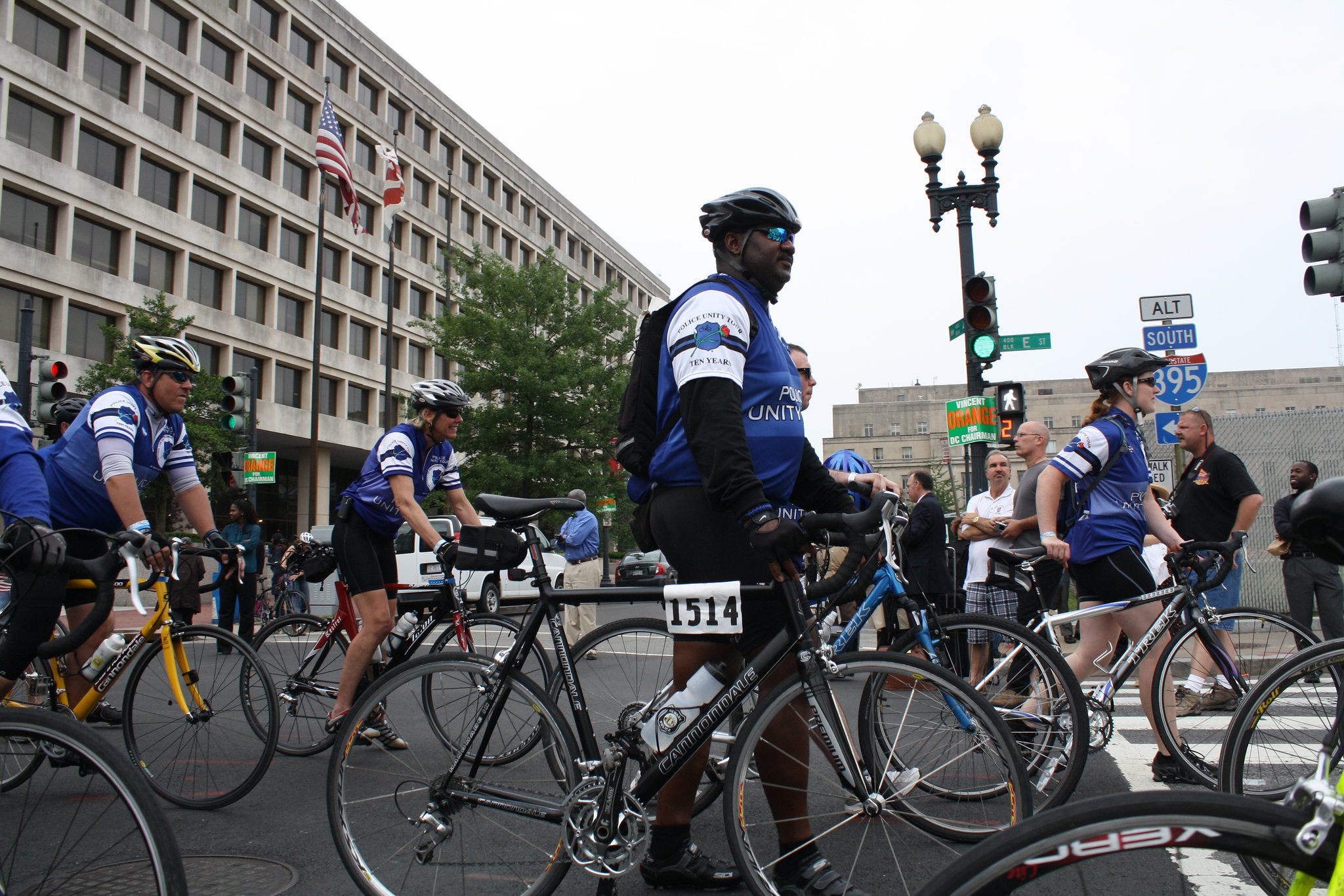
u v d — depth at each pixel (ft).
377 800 8.74
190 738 12.74
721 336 7.97
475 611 15.06
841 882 7.93
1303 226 21.29
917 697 8.40
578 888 9.52
